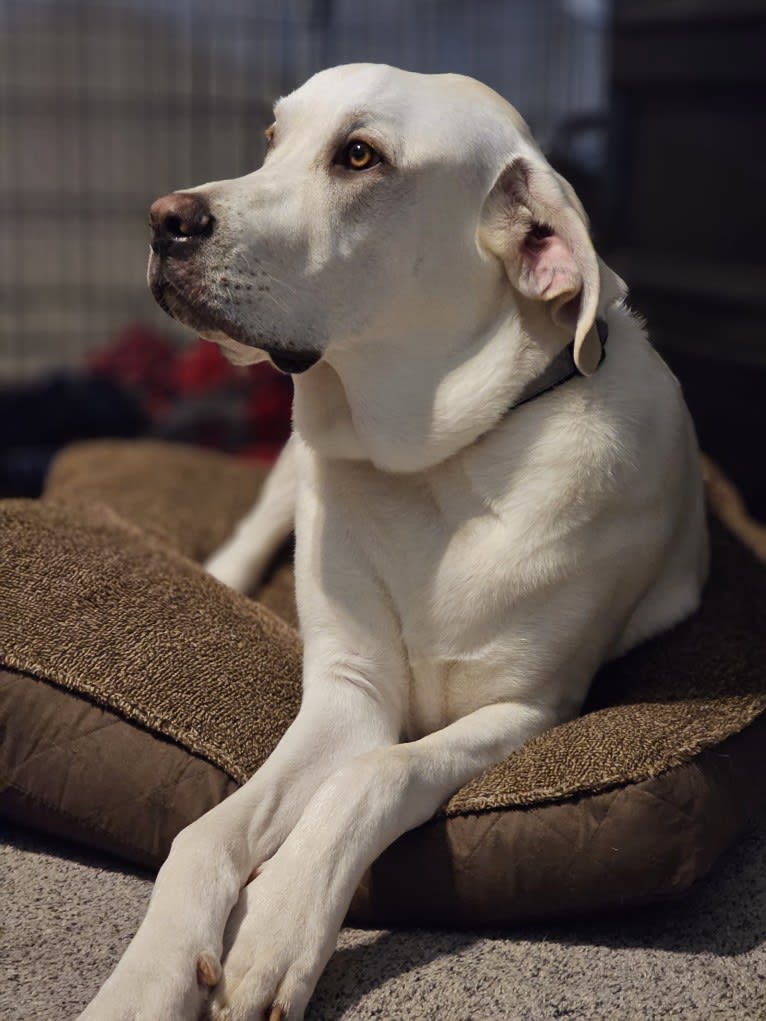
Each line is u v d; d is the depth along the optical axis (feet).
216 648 7.89
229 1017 5.62
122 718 7.24
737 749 7.13
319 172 7.20
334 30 18.85
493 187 7.41
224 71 19.75
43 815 7.30
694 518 8.86
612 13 16.60
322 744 7.27
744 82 14.88
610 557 7.66
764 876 7.27
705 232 15.70
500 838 6.62
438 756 6.98
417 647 7.66
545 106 18.39
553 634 7.61
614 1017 6.03
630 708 7.50
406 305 7.33
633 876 6.55
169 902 5.90
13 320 21.12
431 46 18.61
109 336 21.26
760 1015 6.10
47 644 7.45
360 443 7.68
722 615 8.87
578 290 7.17
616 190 16.81
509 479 7.48
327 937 6.01
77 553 8.52
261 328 7.07
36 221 21.85
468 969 6.39
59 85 20.40
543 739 7.17
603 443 7.49
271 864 6.24
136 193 21.25
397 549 7.63
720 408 15.55
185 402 17.72
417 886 6.72
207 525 12.03
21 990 6.07
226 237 6.93
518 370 7.46
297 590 8.03
